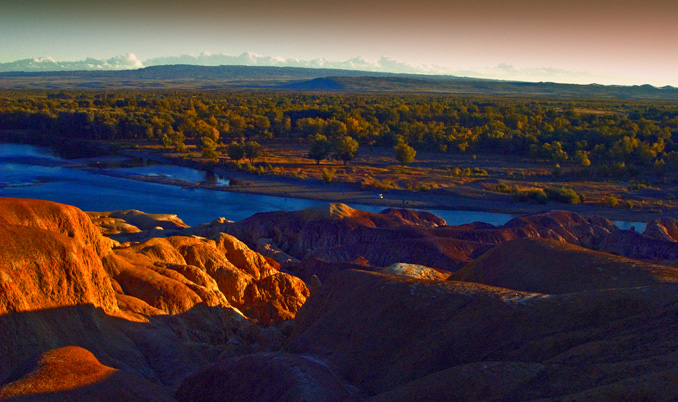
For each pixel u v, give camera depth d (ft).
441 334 88.33
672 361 60.18
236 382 84.38
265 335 133.28
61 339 93.56
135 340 106.83
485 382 68.80
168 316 121.90
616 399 55.26
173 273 138.82
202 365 109.29
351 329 100.89
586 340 74.90
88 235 124.57
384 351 91.86
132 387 79.41
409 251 230.07
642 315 76.18
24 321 89.97
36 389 70.44
